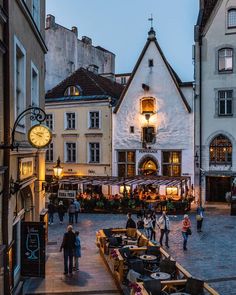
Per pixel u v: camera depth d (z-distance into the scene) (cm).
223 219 2619
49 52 4112
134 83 3503
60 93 3875
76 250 1450
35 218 1577
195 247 1878
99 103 3644
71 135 3775
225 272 1491
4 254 1036
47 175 3862
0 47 974
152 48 3438
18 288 1209
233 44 3195
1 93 1024
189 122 3322
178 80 3566
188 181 3288
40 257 1305
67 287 1273
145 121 3462
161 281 1062
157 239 2048
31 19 1380
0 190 1008
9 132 1055
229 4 3203
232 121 3195
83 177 3409
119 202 2909
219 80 3234
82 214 2898
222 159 3225
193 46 3388
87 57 4641
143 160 3494
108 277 1382
